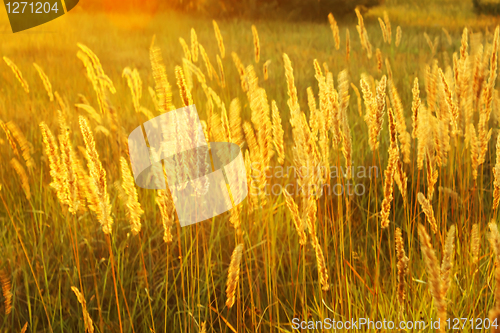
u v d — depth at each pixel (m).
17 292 2.54
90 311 2.50
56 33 10.10
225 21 13.20
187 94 2.25
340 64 6.36
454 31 9.97
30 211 2.69
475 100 2.51
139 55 7.89
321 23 13.11
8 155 3.18
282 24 12.62
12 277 2.57
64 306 2.51
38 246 2.63
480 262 2.54
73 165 2.24
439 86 2.41
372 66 5.99
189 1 14.92
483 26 10.59
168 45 8.86
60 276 2.55
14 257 2.61
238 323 2.43
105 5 14.22
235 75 5.83
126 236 2.68
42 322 2.50
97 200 2.22
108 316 2.46
